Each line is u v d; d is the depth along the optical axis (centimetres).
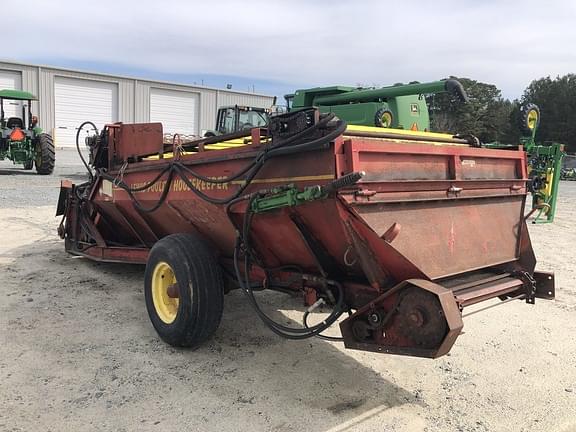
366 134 367
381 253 319
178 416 319
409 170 344
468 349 437
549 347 445
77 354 402
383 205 330
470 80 5144
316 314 509
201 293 397
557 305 560
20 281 596
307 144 313
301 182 327
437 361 411
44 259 704
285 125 334
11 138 1698
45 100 3725
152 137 515
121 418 315
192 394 346
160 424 309
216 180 393
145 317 489
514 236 437
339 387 362
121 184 537
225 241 436
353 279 360
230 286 454
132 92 4109
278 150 333
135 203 516
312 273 383
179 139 468
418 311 292
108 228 664
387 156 330
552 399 355
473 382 378
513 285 389
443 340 281
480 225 403
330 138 301
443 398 353
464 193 386
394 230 310
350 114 991
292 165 333
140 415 319
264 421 316
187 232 482
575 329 489
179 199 441
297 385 363
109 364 386
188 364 391
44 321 469
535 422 326
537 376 389
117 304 524
